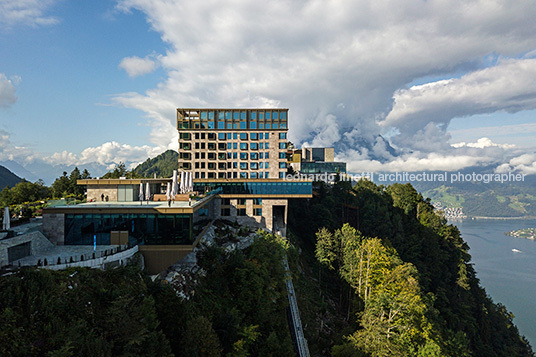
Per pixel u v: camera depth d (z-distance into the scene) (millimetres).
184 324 27297
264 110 89688
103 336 21156
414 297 49406
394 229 99250
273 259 55156
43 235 37906
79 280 26125
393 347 44281
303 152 169250
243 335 33031
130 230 40812
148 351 22266
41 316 20469
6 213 34281
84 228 40844
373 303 53094
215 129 89188
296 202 112812
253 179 87000
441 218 111688
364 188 122500
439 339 51719
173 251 40656
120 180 52656
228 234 67500
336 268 78250
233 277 43375
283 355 36562
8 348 17594
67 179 100000
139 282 30141
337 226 100938
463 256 105938
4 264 30312
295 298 57031
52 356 17438
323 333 55531
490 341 89188
